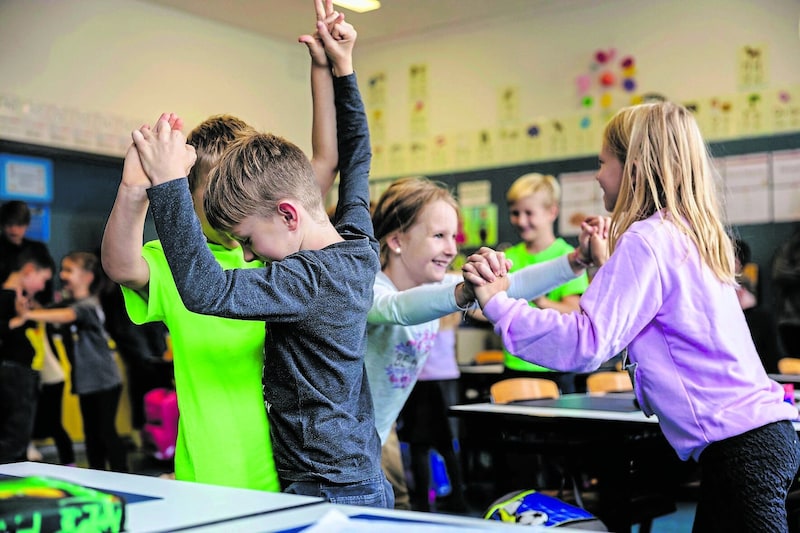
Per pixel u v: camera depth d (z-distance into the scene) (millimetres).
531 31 6539
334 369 1388
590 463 2375
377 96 7320
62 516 877
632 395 3029
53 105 5820
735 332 1565
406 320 1708
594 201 6246
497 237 6672
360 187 1748
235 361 1503
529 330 1526
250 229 1432
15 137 5637
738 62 5707
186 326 1509
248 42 6977
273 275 1325
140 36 6273
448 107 6945
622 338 1521
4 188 5816
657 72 6020
